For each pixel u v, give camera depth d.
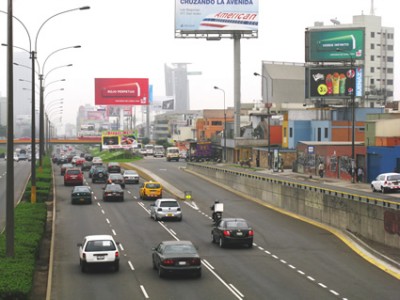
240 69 118.31
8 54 27.06
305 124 101.44
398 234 36.41
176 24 117.31
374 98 149.62
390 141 68.19
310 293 25.84
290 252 36.22
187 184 81.12
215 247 37.91
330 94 98.81
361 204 41.38
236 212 55.28
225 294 25.58
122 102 166.25
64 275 29.61
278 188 58.66
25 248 29.14
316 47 100.31
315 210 49.69
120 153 153.50
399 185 54.16
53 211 54.97
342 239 40.94
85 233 43.16
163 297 25.03
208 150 130.00
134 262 32.97
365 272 30.56
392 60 196.25
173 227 46.28
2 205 57.69
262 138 120.06
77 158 128.62
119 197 63.72
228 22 116.69
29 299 22.83
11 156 27.22
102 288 26.78
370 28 193.75
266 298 24.89
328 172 76.38
